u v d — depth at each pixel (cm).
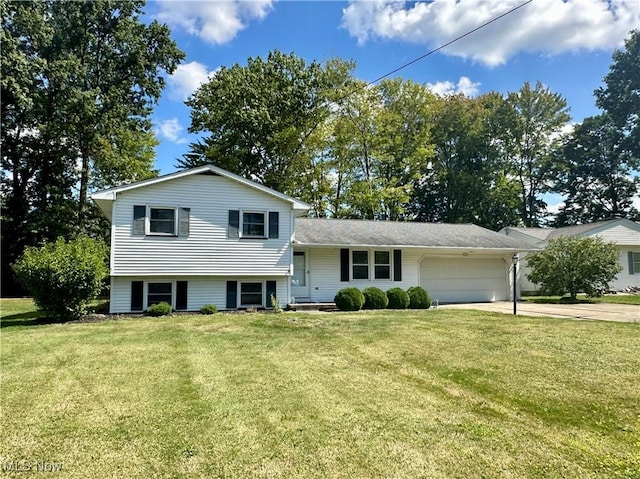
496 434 366
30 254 1090
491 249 1734
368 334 864
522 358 639
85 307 1127
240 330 927
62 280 1047
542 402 447
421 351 700
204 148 2916
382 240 1644
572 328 913
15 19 1928
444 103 3603
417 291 1491
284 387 505
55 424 394
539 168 3694
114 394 481
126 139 2673
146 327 973
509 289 1877
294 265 1567
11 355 679
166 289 1305
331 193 2875
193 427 385
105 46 2405
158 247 1268
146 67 2439
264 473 302
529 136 3688
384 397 468
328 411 424
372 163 3059
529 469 305
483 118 3559
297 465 313
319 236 1588
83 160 2483
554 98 3566
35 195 2577
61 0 2264
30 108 2080
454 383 518
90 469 309
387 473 301
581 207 3697
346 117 2817
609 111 3453
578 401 448
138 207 1257
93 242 1250
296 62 2619
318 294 1577
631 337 795
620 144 3369
